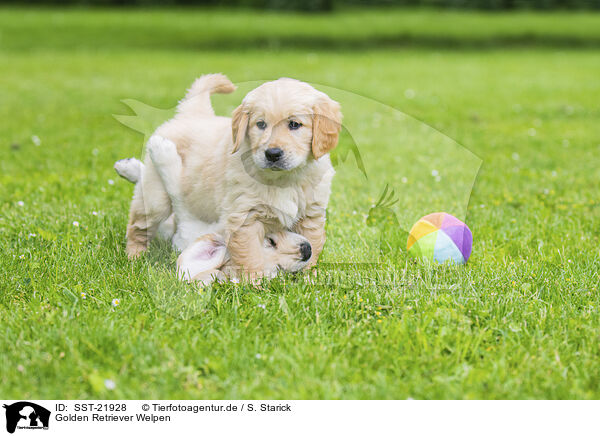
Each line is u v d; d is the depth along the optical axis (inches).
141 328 123.2
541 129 355.9
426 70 609.9
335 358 114.3
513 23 994.1
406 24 979.3
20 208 197.3
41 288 139.9
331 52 764.0
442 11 1149.1
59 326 122.4
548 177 249.8
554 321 128.1
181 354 114.1
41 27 871.1
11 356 112.7
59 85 486.3
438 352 115.7
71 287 140.8
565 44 871.1
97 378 106.3
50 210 194.9
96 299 134.5
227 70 570.6
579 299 139.9
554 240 177.2
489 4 1152.8
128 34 856.9
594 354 117.5
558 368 112.6
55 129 334.0
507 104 436.1
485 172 259.3
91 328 120.8
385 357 114.9
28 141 304.0
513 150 304.0
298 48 795.4
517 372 112.0
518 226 190.4
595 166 270.8
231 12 1114.1
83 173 243.4
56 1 1150.3
